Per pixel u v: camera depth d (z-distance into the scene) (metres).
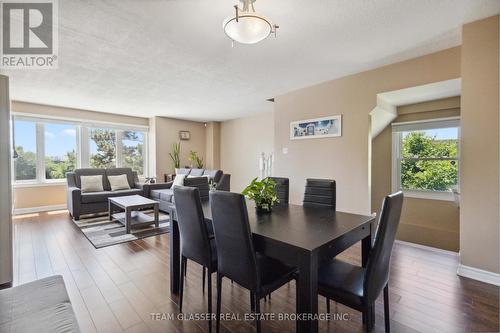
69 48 2.60
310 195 2.48
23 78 3.47
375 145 4.66
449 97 3.63
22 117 4.85
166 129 6.74
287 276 1.58
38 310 1.19
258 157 6.47
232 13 1.93
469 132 2.27
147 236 3.53
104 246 3.12
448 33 2.40
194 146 7.39
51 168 5.26
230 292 2.10
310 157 4.03
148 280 2.28
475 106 2.24
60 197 5.32
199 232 1.71
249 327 1.66
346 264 1.68
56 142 5.32
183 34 2.33
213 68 3.19
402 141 4.45
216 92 4.28
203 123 7.66
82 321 1.70
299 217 1.92
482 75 2.20
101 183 5.08
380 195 4.62
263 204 2.15
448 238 3.96
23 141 4.92
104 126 5.96
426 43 2.59
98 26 2.18
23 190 4.89
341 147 3.66
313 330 1.24
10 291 1.34
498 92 2.14
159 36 2.37
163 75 3.41
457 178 3.92
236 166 7.10
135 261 2.69
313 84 3.90
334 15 2.07
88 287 2.15
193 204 1.69
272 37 2.42
